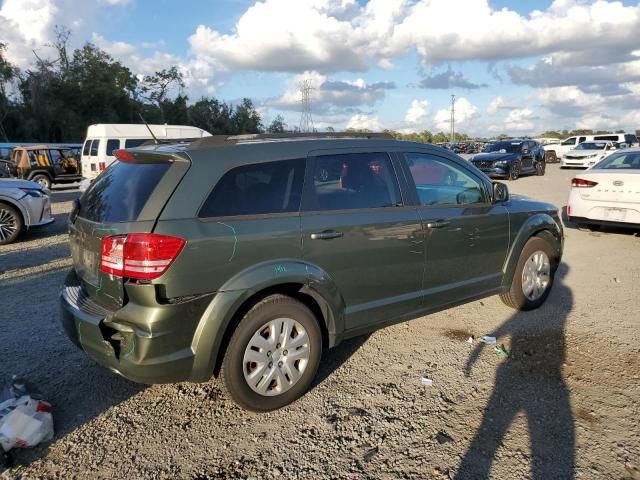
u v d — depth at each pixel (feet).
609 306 17.46
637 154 29.22
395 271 12.55
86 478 8.83
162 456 9.45
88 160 54.95
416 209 13.02
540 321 16.06
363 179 12.21
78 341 10.23
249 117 242.99
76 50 181.47
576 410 10.86
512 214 15.62
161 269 9.08
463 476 8.81
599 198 28.27
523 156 72.38
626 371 12.60
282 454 9.50
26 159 69.31
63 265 23.65
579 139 119.96
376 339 14.80
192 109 224.74
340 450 9.59
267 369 10.61
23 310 17.12
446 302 14.11
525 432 10.08
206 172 9.91
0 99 165.99
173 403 11.32
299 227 10.73
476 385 12.00
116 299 9.59
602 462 9.15
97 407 11.10
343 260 11.45
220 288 9.73
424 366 13.03
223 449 9.67
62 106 170.60
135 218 9.37
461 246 14.06
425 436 10.00
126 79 187.83
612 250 26.23
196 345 9.59
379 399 11.41
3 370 12.69
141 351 9.19
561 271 22.24
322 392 11.75
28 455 9.42
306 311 10.98
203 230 9.53
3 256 25.90
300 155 11.23
